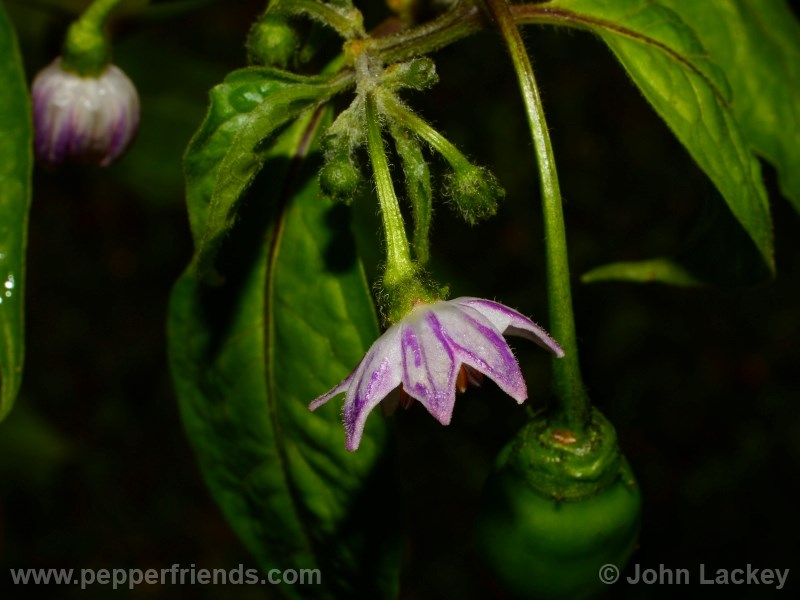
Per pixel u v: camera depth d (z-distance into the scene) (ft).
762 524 1.68
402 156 0.58
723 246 0.67
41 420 1.39
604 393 1.79
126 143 0.70
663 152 1.92
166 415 1.80
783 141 0.72
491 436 1.76
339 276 0.66
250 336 0.67
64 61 0.69
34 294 1.87
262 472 0.69
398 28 0.66
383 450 0.67
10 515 1.65
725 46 0.71
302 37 0.62
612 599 1.63
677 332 1.82
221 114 0.60
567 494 0.61
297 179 0.65
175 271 1.92
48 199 1.92
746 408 1.77
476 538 0.64
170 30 1.90
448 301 0.58
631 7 0.62
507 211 1.81
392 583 0.69
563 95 1.94
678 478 1.73
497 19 0.58
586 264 1.85
